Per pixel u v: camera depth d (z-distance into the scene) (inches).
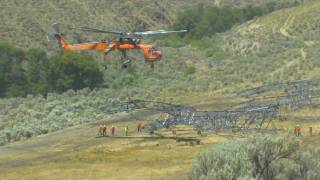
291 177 2817.4
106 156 6830.7
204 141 7253.9
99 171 5930.1
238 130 7628.0
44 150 7628.0
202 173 2844.5
